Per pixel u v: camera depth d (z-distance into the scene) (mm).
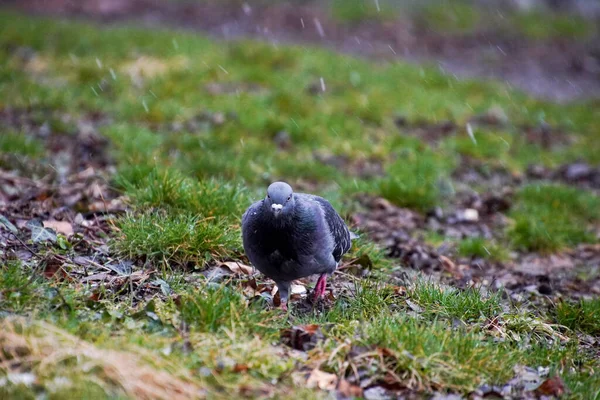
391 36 31172
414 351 7027
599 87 27922
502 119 19797
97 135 14234
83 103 16406
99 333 6773
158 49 21328
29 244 9078
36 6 31734
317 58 22422
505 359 7320
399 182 13547
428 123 18531
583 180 16500
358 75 21297
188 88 18016
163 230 9219
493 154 16859
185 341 6922
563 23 35750
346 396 6582
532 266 11875
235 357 6742
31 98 16125
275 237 7625
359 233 10969
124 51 20969
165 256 9086
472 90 22297
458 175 15586
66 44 21406
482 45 31844
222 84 18859
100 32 23391
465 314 8570
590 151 18234
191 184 10680
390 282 9578
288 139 15758
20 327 6543
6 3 31594
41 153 13055
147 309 7480
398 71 22781
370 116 18016
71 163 12875
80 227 9820
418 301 8805
